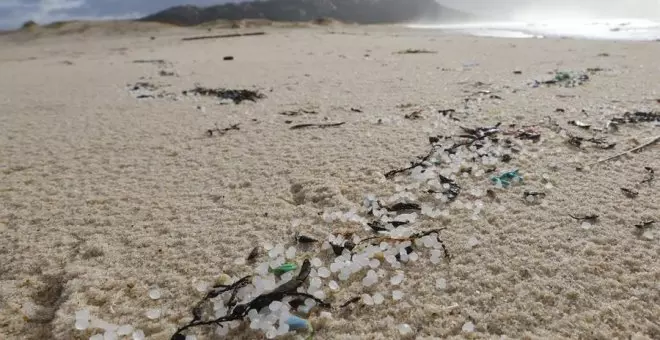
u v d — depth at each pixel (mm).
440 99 6648
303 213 3412
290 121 5738
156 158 4660
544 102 6129
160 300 2547
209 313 2436
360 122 5535
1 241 3174
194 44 23328
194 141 5137
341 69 10523
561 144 4461
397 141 4766
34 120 6367
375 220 3266
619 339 2160
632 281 2518
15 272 2832
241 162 4434
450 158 4254
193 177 4141
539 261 2717
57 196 3852
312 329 2293
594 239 2900
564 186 3611
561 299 2420
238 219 3354
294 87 8273
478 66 10148
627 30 26609
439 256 2826
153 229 3264
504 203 3404
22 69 13320
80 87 9258
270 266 2756
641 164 3922
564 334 2205
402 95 7082
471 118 5488
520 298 2441
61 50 23750
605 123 4969
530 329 2248
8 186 4090
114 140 5293
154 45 24141
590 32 25797
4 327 2391
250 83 8961
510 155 4250
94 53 20000
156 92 8352
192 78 10047
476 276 2627
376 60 12219
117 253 2984
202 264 2842
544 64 10000
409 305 2443
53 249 3062
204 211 3496
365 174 4020
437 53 13641
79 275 2760
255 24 52094
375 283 2621
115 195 3828
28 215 3535
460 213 3297
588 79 7688
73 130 5777
